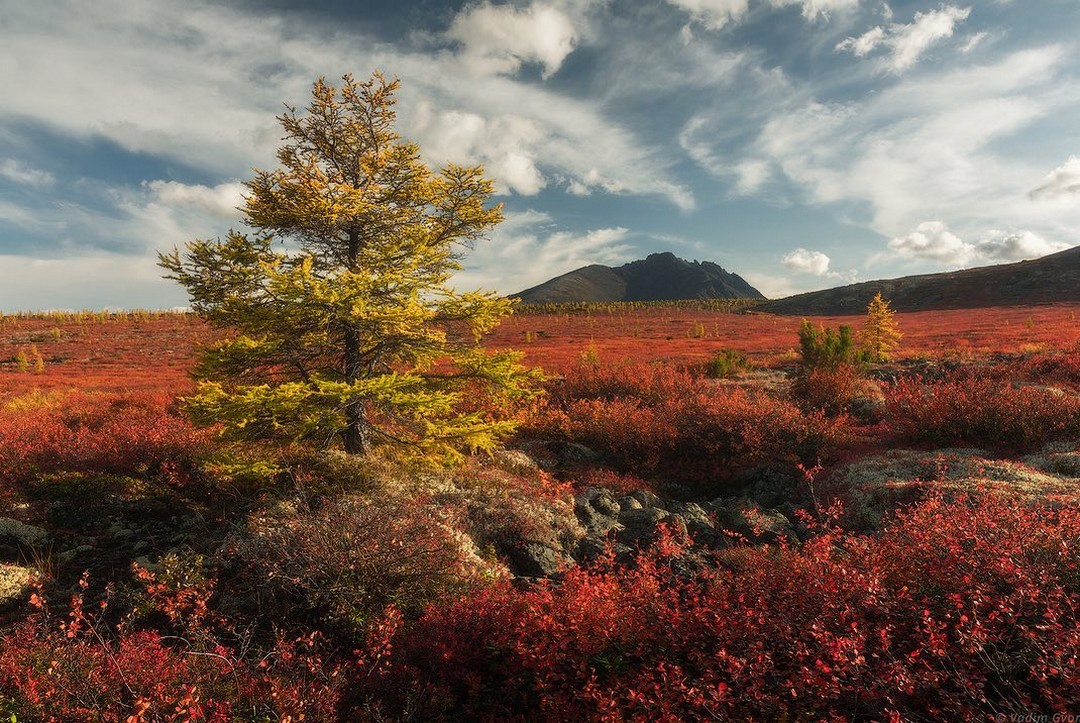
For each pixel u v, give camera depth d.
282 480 9.11
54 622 5.69
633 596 4.99
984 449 12.85
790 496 12.16
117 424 12.80
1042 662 3.11
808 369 22.69
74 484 9.36
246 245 9.12
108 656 4.23
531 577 7.71
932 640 3.30
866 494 10.70
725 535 9.70
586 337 76.75
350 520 6.62
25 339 74.38
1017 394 14.16
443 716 4.24
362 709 4.30
